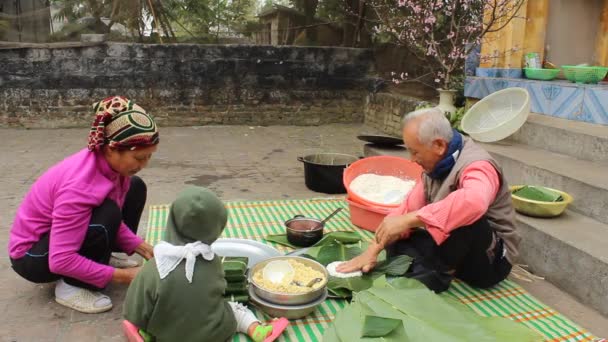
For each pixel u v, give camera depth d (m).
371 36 8.02
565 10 5.10
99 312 2.36
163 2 7.43
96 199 2.21
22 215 2.29
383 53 7.93
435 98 6.90
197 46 7.46
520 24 4.93
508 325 2.06
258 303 2.21
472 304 2.44
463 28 5.42
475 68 5.33
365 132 7.62
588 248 2.60
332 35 8.14
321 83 8.04
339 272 2.50
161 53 7.35
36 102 7.08
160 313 1.81
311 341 2.08
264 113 7.95
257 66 7.75
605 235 2.78
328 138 7.12
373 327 1.93
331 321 2.23
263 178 4.86
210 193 1.85
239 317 2.10
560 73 5.03
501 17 4.77
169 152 5.93
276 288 2.24
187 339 1.86
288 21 7.96
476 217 2.20
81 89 7.19
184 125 7.68
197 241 1.83
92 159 2.24
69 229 2.15
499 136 4.01
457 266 2.46
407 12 6.91
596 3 5.18
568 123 4.00
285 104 7.98
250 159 5.70
